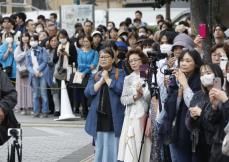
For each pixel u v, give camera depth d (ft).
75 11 110.22
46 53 81.25
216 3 84.53
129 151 44.57
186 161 39.88
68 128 74.13
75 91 81.30
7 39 84.69
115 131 46.96
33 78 81.41
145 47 63.57
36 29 92.89
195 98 37.37
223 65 41.32
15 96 41.60
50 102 84.12
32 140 66.33
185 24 83.41
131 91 44.98
